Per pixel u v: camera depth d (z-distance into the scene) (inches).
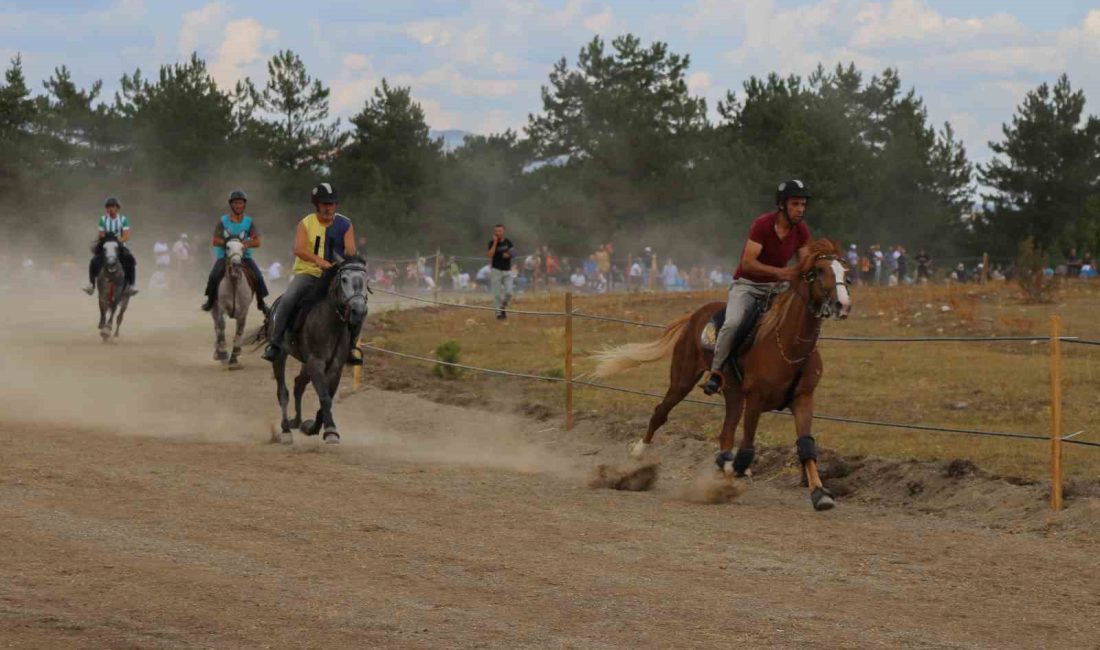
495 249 1090.7
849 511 403.2
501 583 301.3
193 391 692.1
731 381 429.1
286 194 2453.2
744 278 425.7
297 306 512.7
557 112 2851.9
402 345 899.4
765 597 294.0
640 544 347.9
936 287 1432.1
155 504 383.6
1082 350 816.3
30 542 327.9
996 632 269.3
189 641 251.1
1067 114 2947.8
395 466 480.1
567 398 573.6
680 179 2459.4
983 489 410.6
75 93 2554.1
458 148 2834.6
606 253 1971.0
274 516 371.6
